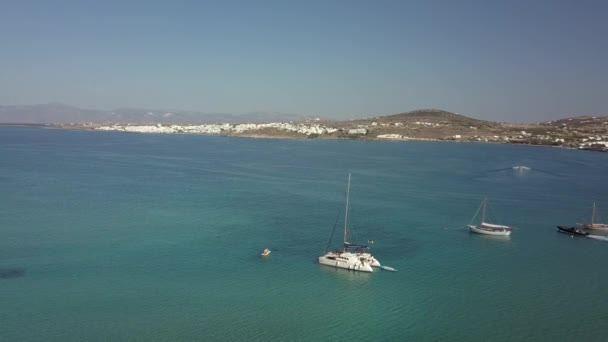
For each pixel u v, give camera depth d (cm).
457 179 19188
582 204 14338
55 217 10881
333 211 12331
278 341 5562
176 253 8506
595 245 9862
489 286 7375
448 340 5716
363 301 6694
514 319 6278
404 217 11869
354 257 8031
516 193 16025
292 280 7381
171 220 10894
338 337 5697
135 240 9219
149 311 6191
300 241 9450
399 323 6088
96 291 6769
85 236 9400
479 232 10481
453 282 7500
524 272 8062
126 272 7519
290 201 13600
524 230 11000
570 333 5944
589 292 7231
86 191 14338
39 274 7338
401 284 7362
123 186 15512
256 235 9794
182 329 5759
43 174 17700
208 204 12875
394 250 9106
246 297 6712
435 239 9956
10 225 10069
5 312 6066
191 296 6688
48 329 5675
